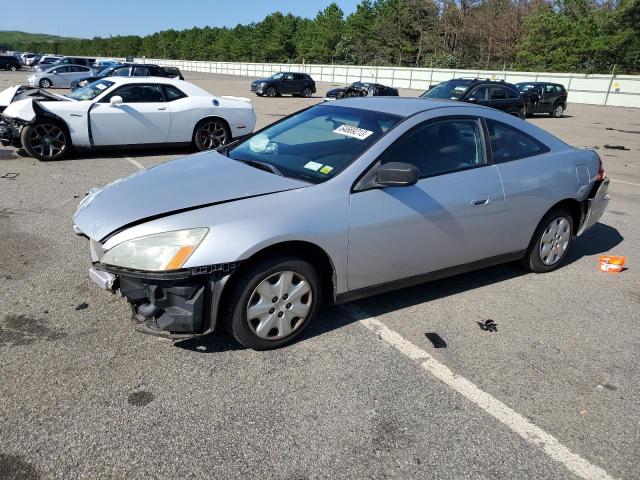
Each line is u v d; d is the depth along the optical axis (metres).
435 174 3.82
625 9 41.88
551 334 3.78
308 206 3.24
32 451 2.42
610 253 5.68
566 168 4.65
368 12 61.72
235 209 3.09
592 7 48.31
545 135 4.70
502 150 4.29
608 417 2.89
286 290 3.29
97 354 3.20
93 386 2.90
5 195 6.68
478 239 4.12
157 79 9.97
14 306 3.74
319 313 3.89
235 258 2.97
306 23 77.31
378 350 3.43
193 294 2.96
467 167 4.02
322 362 3.25
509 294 4.43
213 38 98.56
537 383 3.17
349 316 3.87
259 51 80.56
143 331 3.08
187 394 2.87
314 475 2.37
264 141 4.21
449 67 49.62
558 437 2.71
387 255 3.61
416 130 3.78
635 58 41.84
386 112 3.98
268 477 2.35
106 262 2.99
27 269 4.40
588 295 4.50
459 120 4.08
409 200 3.62
